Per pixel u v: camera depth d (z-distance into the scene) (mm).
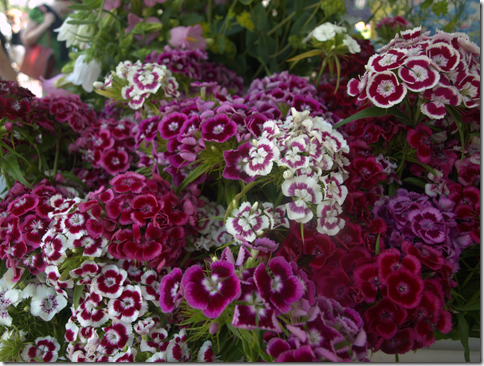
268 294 708
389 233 995
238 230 873
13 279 1010
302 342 697
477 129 1044
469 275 965
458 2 1753
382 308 817
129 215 939
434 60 910
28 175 1333
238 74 1822
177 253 967
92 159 1299
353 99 1317
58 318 1092
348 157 1037
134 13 1601
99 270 965
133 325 957
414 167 1114
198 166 999
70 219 963
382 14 1854
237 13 1812
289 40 1699
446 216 982
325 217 864
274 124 900
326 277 877
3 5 2404
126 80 1176
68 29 1555
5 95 1189
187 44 1524
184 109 1047
